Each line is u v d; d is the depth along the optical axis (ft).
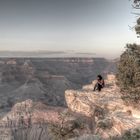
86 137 49.32
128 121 72.13
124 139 43.68
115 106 88.74
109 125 76.54
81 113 101.35
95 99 101.24
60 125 76.28
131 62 68.44
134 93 74.08
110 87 110.11
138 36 59.72
